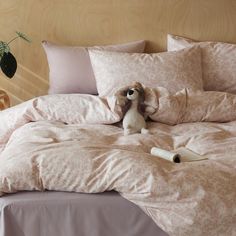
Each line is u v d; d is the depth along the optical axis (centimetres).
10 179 158
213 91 264
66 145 179
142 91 234
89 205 154
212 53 284
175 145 201
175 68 263
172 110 236
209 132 214
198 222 143
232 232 143
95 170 159
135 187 151
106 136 209
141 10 299
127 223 155
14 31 299
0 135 247
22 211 153
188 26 304
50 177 159
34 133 208
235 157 178
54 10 296
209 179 152
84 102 238
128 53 273
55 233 155
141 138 205
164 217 147
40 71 307
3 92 294
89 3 296
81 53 286
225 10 302
